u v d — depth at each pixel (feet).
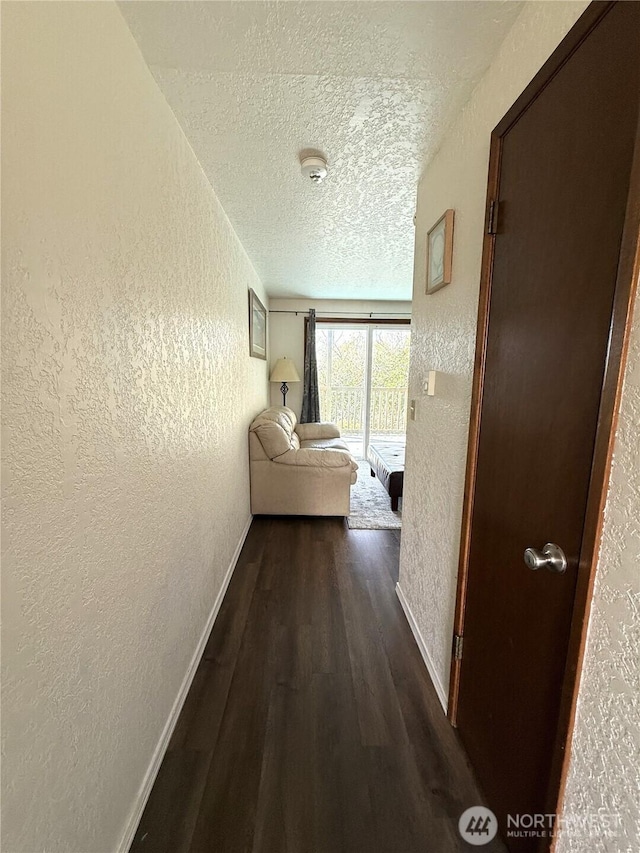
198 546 5.44
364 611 6.59
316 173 5.41
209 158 5.38
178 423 4.58
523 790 3.01
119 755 3.14
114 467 3.04
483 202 3.76
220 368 6.88
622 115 2.02
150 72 3.73
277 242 9.05
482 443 3.73
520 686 3.07
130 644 3.33
